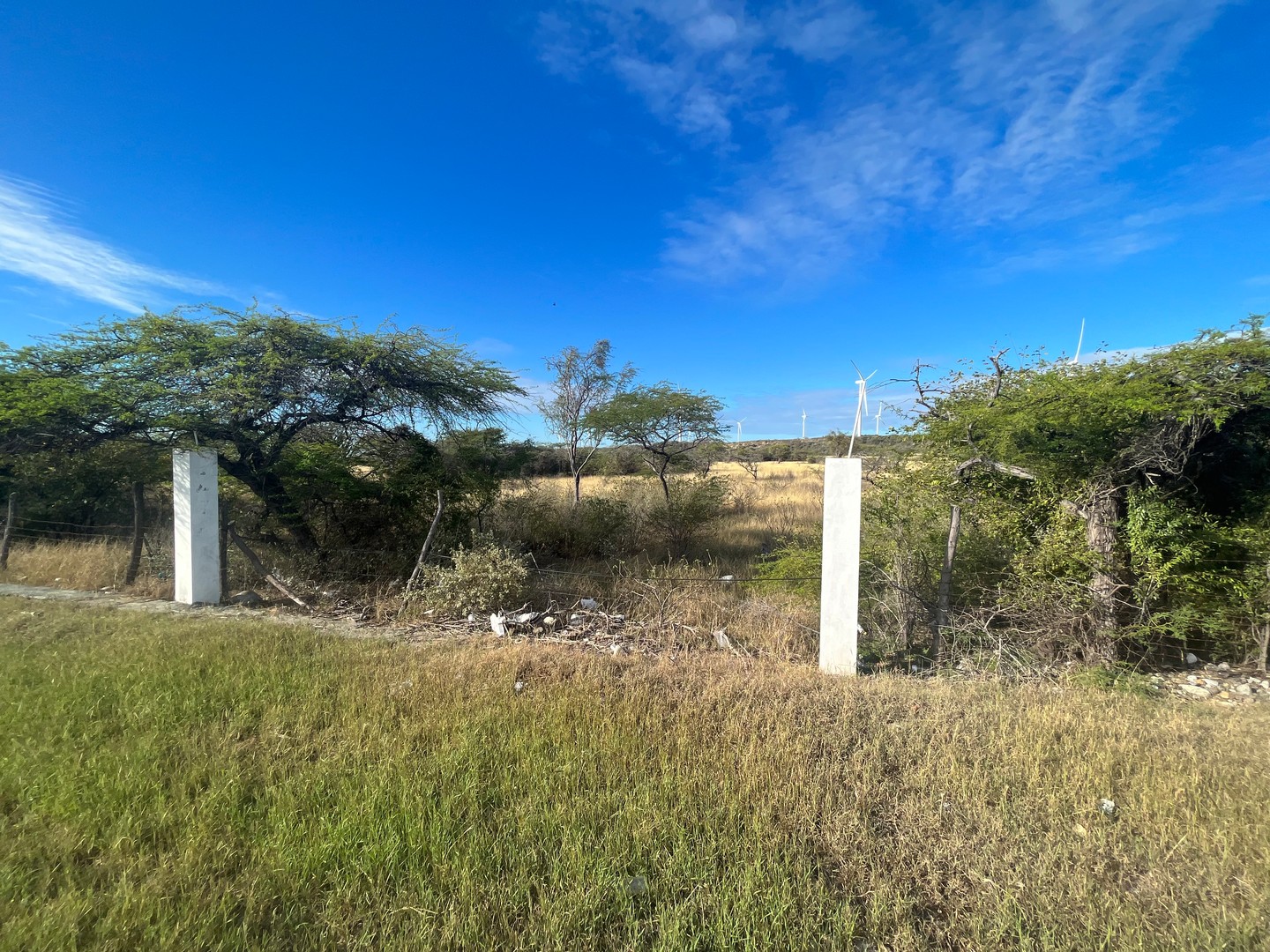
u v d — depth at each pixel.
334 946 2.43
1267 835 3.17
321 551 9.78
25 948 2.34
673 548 12.66
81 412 8.19
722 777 3.65
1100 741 4.20
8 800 3.36
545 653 6.13
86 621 7.16
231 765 3.67
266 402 9.16
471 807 3.31
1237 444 6.35
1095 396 5.82
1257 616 6.03
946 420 7.39
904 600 6.78
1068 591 6.01
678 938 2.42
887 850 3.09
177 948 2.36
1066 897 2.78
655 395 15.89
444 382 10.45
